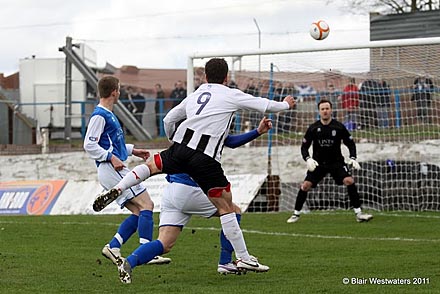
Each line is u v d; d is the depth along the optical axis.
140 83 64.75
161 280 15.29
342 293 13.48
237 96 14.57
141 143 49.50
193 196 14.89
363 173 31.78
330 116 27.12
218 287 14.23
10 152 50.09
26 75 60.16
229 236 14.88
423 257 18.52
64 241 22.44
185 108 14.91
